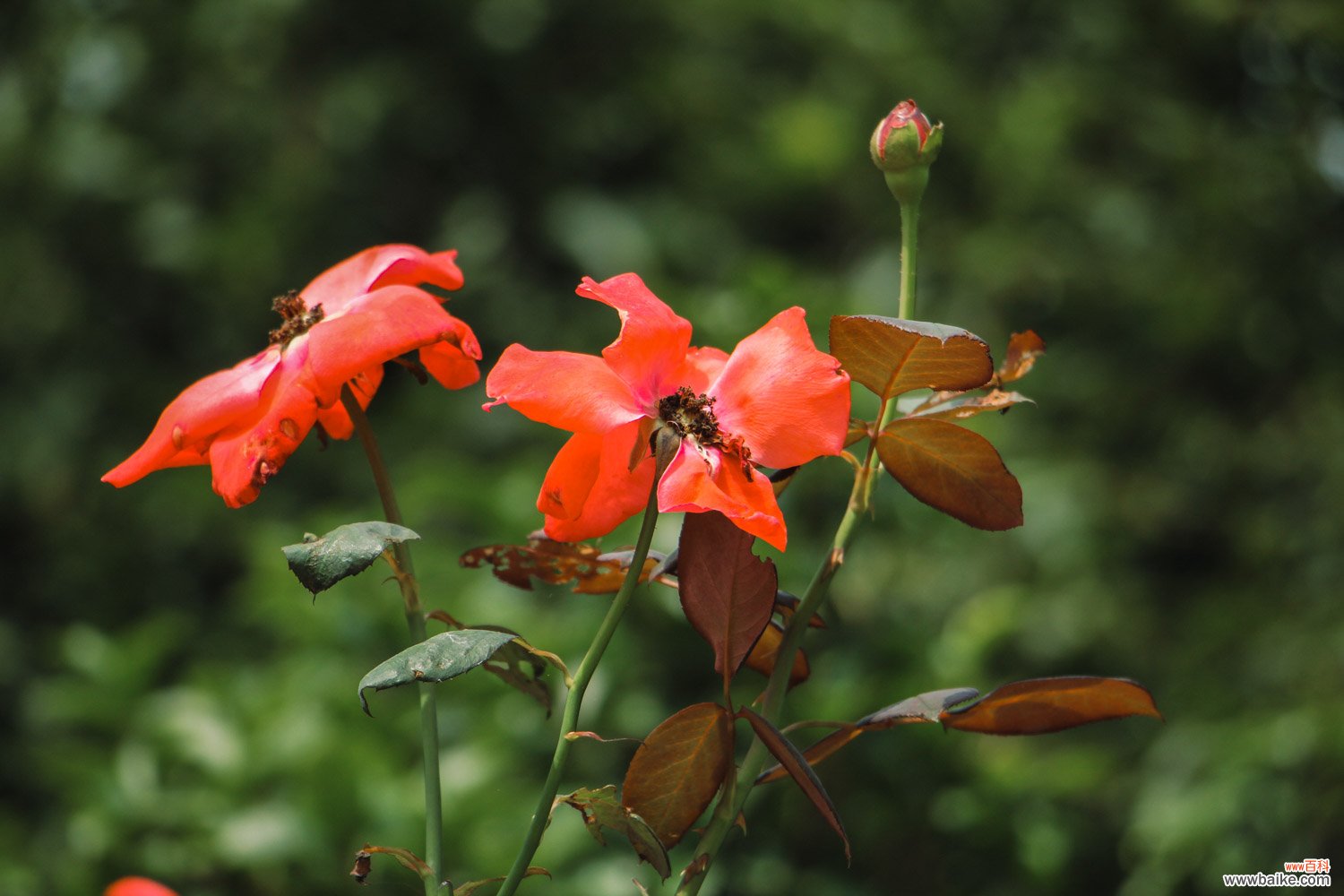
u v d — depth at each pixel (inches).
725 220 131.0
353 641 67.4
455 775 59.9
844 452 34.3
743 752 60.4
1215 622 121.0
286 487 125.1
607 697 61.0
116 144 137.2
